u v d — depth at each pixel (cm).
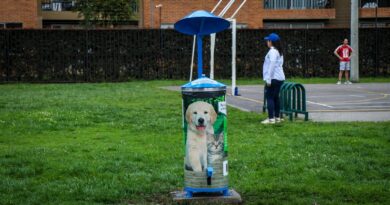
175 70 3238
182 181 796
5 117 1478
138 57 3206
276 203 686
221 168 699
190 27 772
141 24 4150
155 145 1082
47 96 2148
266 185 769
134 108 1712
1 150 1029
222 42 3216
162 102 1900
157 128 1305
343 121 1391
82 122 1400
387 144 1069
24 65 3116
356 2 2909
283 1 4262
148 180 801
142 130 1281
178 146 1072
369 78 3262
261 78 3278
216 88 687
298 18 4244
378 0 4328
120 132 1260
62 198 712
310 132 1213
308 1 4288
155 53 3212
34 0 3975
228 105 1817
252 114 1552
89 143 1120
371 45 3316
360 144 1062
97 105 1792
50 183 788
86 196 721
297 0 4278
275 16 4203
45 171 866
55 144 1112
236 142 1098
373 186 759
